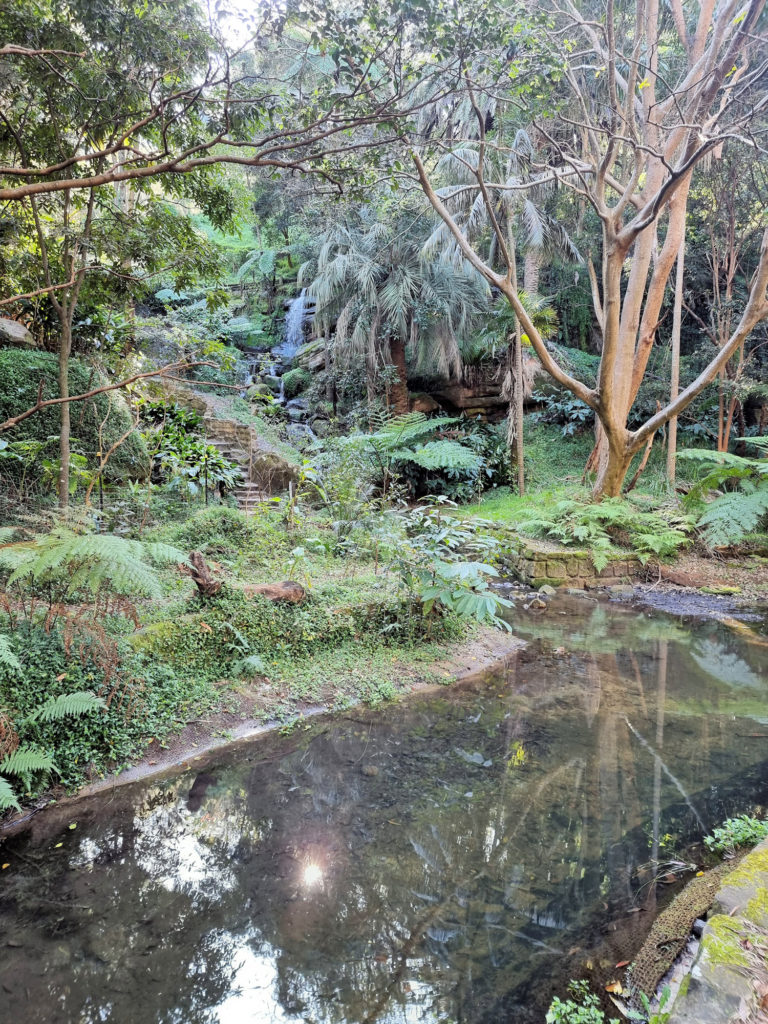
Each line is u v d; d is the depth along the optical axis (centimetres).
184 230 485
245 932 183
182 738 307
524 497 1071
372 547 595
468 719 351
